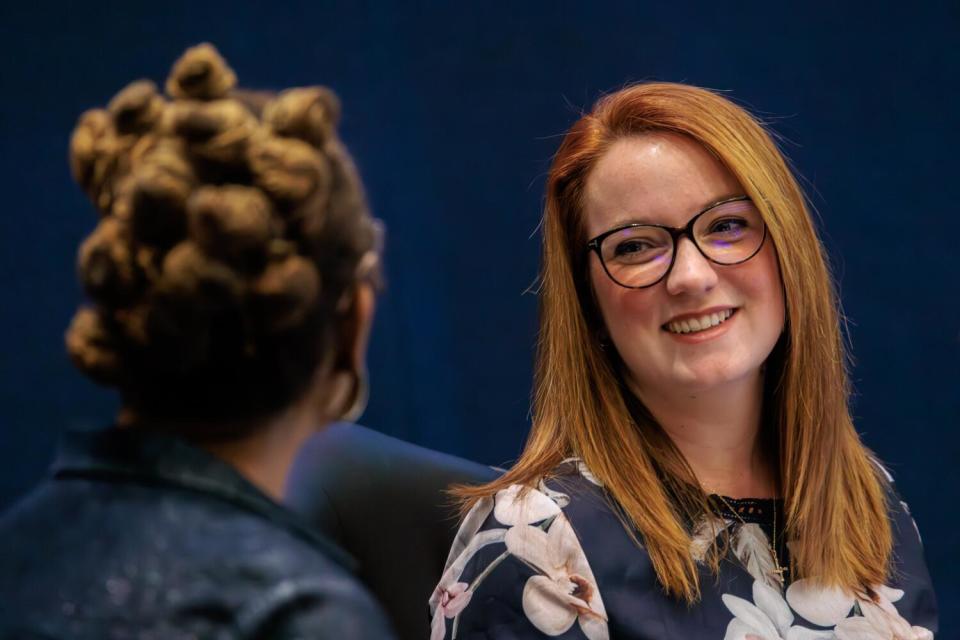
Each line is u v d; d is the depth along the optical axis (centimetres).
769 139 375
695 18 927
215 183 215
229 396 220
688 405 374
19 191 872
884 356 934
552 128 917
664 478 373
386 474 426
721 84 930
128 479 218
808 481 375
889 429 933
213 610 203
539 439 377
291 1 882
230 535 212
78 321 222
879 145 934
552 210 381
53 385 880
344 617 206
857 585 375
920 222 933
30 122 870
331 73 891
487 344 913
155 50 873
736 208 363
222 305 211
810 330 376
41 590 207
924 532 928
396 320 905
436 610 362
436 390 906
